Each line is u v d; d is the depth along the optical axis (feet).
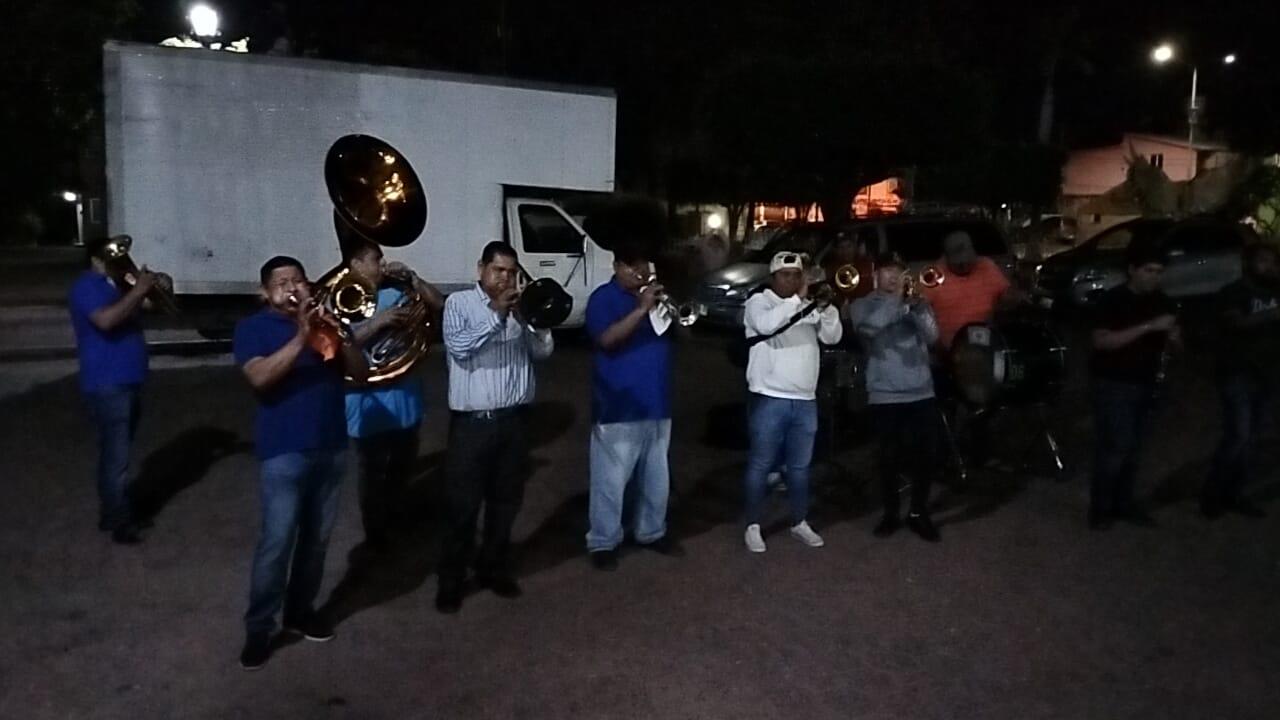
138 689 16.34
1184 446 32.55
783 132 72.69
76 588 20.36
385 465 22.39
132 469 28.86
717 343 52.95
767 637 18.35
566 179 51.24
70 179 97.86
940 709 15.93
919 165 76.84
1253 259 24.43
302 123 46.11
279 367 16.10
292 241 46.52
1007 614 19.47
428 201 48.37
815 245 53.83
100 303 21.85
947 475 28.99
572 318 50.62
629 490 23.52
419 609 19.51
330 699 16.06
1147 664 17.48
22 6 66.95
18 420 34.60
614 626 18.76
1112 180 143.64
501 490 19.74
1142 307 23.47
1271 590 20.71
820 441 31.07
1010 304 28.27
